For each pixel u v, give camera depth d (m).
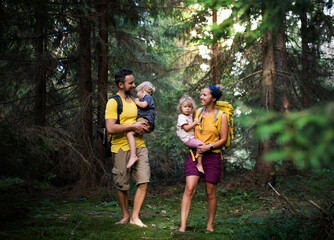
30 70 5.45
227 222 3.71
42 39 5.98
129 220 3.44
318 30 5.45
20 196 3.67
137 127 3.19
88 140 5.82
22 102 5.74
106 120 3.19
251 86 7.42
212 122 3.18
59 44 6.36
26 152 3.12
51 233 2.75
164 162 7.69
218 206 5.14
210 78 7.68
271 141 6.11
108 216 3.73
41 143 3.46
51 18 5.62
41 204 4.09
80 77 6.23
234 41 5.92
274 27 2.30
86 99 5.96
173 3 7.19
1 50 5.36
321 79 7.64
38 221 3.12
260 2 2.06
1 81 5.47
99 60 6.56
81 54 6.22
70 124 5.76
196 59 7.88
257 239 2.75
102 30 6.40
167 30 8.44
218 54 7.04
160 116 7.80
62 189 5.61
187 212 3.17
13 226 2.84
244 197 5.90
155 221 3.64
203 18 7.11
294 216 3.22
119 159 3.24
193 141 3.16
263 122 1.09
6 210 3.05
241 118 1.38
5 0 4.07
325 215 2.66
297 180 6.64
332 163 1.01
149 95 3.53
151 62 7.24
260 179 6.53
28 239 2.52
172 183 7.34
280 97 7.87
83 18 5.68
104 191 5.31
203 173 3.18
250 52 6.80
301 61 7.59
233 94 7.50
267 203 5.26
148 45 7.66
